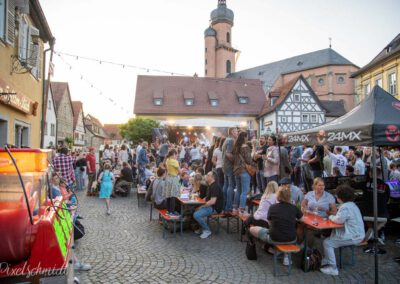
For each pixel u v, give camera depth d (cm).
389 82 2697
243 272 498
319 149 827
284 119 3659
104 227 754
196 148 1477
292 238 492
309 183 881
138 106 4069
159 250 596
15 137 1027
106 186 897
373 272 503
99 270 499
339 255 527
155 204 758
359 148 1396
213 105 4212
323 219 536
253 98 4372
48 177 330
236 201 748
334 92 5181
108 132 8331
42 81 1324
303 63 5638
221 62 6825
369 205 620
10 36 861
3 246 254
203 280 467
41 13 1070
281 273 495
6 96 798
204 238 675
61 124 3734
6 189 269
